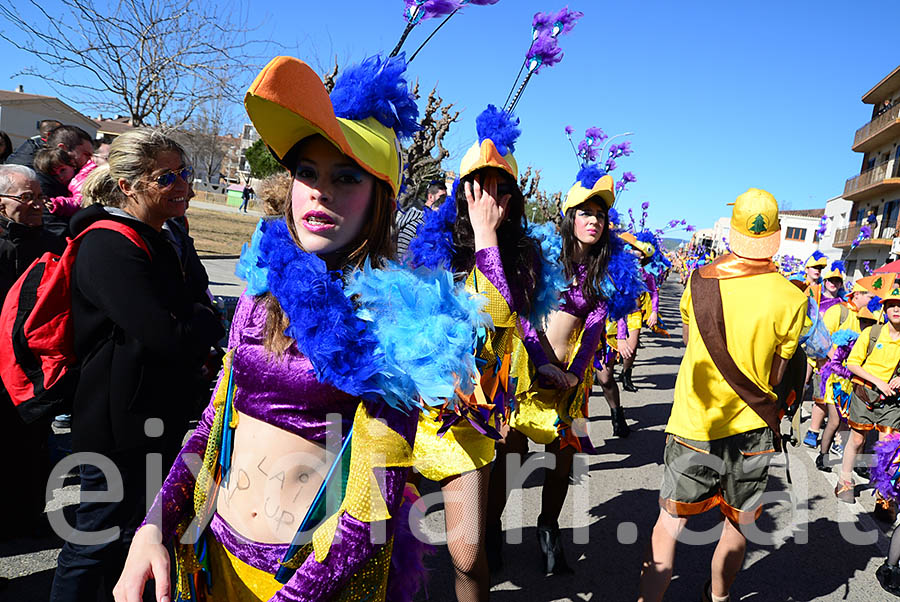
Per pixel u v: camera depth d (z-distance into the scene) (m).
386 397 1.22
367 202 1.32
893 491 3.86
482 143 2.35
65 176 4.14
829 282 7.51
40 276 2.36
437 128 6.17
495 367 2.34
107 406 2.06
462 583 2.44
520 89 2.50
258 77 1.09
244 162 49.44
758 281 2.77
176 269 2.26
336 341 1.21
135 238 2.10
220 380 1.52
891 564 3.51
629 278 3.38
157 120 12.02
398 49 1.57
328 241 1.31
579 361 3.28
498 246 2.51
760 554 3.83
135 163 2.12
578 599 3.12
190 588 1.45
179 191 2.20
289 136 1.28
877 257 39.38
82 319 2.10
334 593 1.19
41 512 3.13
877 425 4.77
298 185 1.31
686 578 3.46
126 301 2.00
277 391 1.32
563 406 3.26
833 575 3.63
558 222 3.57
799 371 2.88
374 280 1.30
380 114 1.34
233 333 1.41
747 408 2.74
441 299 1.34
